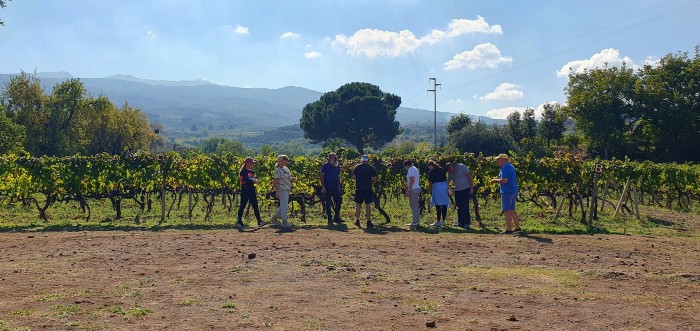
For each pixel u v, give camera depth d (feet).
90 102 224.33
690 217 63.26
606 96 217.77
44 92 216.54
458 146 221.05
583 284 26.03
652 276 28.04
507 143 219.82
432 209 62.80
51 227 45.91
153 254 33.01
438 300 22.71
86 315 19.99
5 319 19.33
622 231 47.88
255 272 27.94
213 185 57.31
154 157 56.54
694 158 208.64
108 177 55.01
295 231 44.52
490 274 28.07
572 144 234.38
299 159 58.95
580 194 57.21
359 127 265.34
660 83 212.23
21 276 26.71
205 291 23.89
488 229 48.14
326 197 50.88
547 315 20.75
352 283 25.71
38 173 53.98
